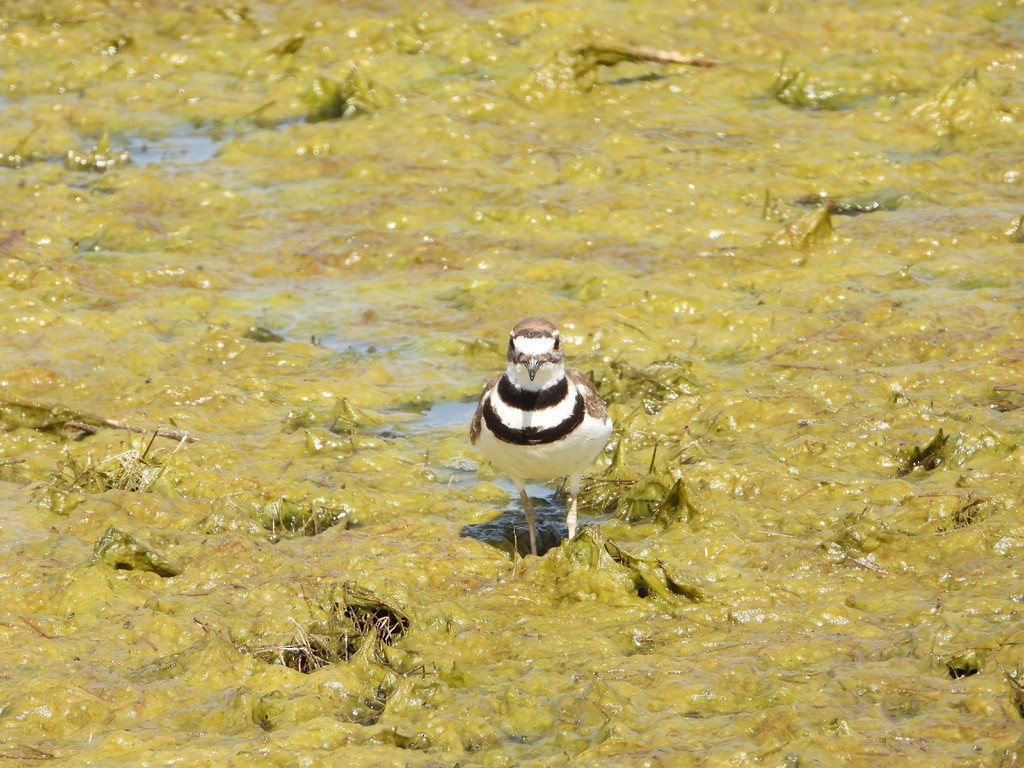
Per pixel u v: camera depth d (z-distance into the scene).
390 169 20.17
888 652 9.28
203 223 18.66
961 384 13.75
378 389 14.59
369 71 23.78
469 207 19.00
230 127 22.22
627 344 15.08
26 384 14.45
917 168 19.73
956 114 21.19
